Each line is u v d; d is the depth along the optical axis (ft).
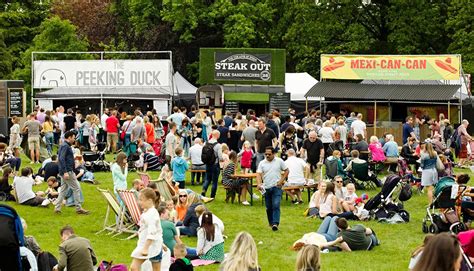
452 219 63.98
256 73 150.71
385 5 192.24
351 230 60.49
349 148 105.29
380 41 193.16
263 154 85.15
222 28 202.39
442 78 140.15
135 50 200.75
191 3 193.36
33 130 107.76
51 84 138.31
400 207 73.56
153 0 200.34
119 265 47.75
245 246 35.94
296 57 196.13
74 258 46.42
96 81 138.31
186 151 107.34
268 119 108.78
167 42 199.72
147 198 45.65
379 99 142.92
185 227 65.16
